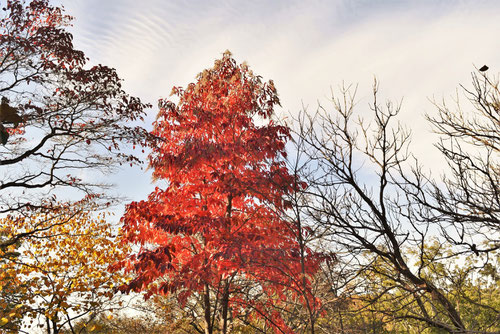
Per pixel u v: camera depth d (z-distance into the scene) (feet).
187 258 33.37
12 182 37.45
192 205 31.94
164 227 28.99
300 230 25.49
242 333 33.63
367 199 22.22
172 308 38.27
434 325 21.79
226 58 36.83
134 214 30.76
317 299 24.71
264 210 30.66
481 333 19.06
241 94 34.81
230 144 32.32
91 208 43.04
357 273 22.34
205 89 35.86
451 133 22.45
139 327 41.14
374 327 22.11
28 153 37.09
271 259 25.81
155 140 35.47
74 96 36.29
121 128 37.96
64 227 42.63
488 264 21.63
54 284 39.58
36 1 41.32
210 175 33.76
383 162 21.83
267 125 32.89
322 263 25.12
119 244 41.73
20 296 38.55
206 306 31.68
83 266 41.04
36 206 40.52
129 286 28.81
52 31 37.14
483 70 21.49
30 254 41.50
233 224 31.68
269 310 29.55
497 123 20.84
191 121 35.53
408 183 21.16
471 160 20.29
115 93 38.11
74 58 38.42
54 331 39.68
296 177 24.95
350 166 22.57
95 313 41.47
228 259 28.27
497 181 20.25
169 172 32.94
